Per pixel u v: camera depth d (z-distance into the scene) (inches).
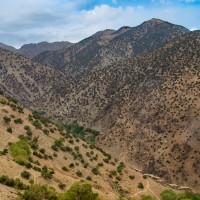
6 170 2124.8
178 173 5457.7
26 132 3592.5
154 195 3956.7
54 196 1803.6
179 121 6235.2
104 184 3476.9
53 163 3272.6
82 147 4298.7
